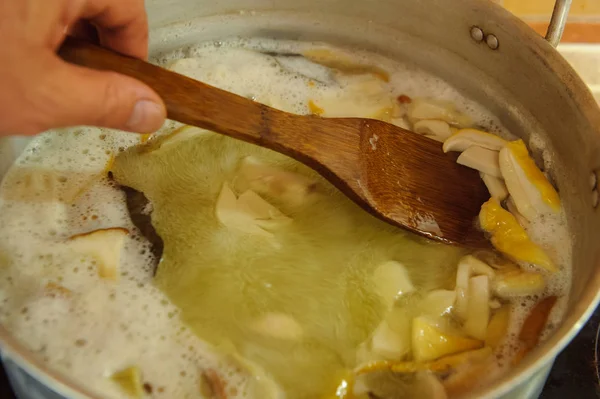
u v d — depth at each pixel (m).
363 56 0.63
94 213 0.53
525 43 0.53
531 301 0.50
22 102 0.42
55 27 0.43
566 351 0.51
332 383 0.47
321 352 0.48
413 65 0.62
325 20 0.61
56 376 0.39
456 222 0.52
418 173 0.53
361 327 0.49
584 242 0.49
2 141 0.53
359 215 0.54
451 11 0.55
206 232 0.53
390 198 0.51
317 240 0.53
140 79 0.46
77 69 0.42
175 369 0.47
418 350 0.48
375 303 0.50
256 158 0.56
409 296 0.50
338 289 0.50
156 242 0.52
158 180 0.55
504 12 0.53
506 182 0.53
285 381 0.47
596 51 0.62
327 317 0.49
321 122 0.51
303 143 0.50
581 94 0.50
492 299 0.50
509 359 0.48
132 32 0.51
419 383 0.47
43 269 0.50
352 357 0.48
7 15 0.41
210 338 0.48
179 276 0.51
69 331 0.48
